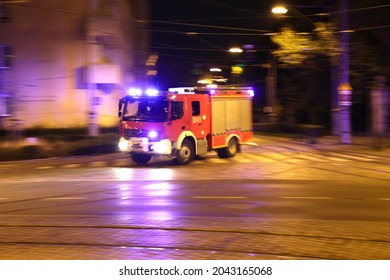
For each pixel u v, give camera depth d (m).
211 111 23.95
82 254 7.55
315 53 36.19
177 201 12.90
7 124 37.22
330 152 28.20
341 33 32.38
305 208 11.73
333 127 40.47
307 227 9.34
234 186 15.66
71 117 39.94
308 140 36.62
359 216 10.71
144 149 22.06
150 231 9.12
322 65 41.91
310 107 49.47
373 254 7.42
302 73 44.19
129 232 9.05
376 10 36.22
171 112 21.92
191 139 22.89
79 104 40.22
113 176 18.70
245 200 12.94
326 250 7.67
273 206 12.02
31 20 38.66
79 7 39.81
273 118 58.28
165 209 11.73
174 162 22.75
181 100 22.27
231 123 25.38
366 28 33.53
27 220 10.38
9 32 38.03
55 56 39.50
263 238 8.47
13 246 8.08
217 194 14.04
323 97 46.97
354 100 42.31
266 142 37.22
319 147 31.58
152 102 22.16
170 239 8.49
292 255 7.42
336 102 37.75
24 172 20.81
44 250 7.80
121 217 10.63
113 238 8.60
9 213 11.42
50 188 15.69
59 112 39.62
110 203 12.71
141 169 21.06
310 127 39.47
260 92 73.12
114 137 31.98
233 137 25.64
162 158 25.62
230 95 25.23
